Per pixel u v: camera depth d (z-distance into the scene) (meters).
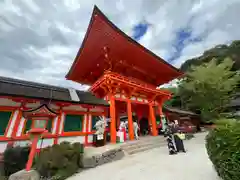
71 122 8.57
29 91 6.94
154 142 11.03
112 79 11.02
